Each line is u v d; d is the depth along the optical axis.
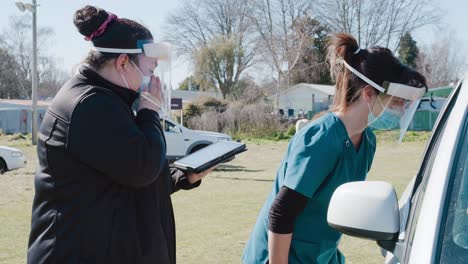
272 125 30.27
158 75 2.28
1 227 7.94
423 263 1.47
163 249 2.28
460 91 1.92
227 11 47.34
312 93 47.09
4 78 62.88
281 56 44.91
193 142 16.94
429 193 1.65
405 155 19.80
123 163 2.06
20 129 45.16
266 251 2.43
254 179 13.74
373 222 1.68
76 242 2.08
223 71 45.38
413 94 2.13
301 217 2.30
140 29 2.23
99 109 2.09
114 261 2.12
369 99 2.19
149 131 2.19
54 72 63.09
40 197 2.16
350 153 2.21
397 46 46.94
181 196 10.87
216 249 6.59
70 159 2.08
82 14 2.18
